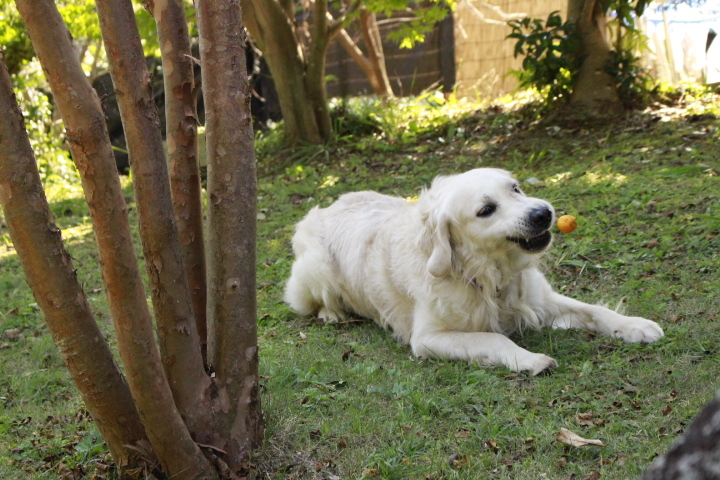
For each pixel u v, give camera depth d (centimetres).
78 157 260
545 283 489
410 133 1141
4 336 584
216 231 312
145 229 291
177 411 302
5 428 402
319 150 1107
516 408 364
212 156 307
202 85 305
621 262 553
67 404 434
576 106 1006
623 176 753
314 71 1130
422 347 462
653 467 165
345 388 412
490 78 1443
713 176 701
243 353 323
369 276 523
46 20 247
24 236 275
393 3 1062
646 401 352
